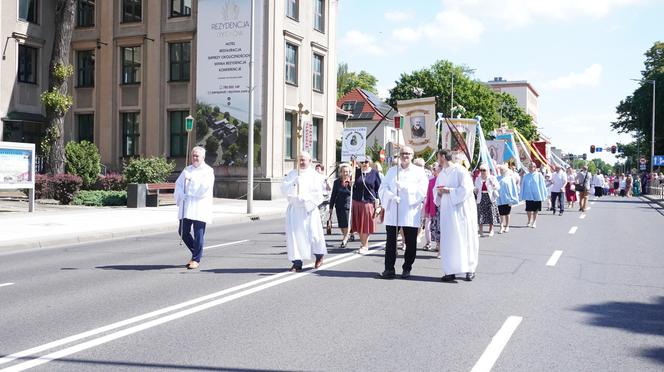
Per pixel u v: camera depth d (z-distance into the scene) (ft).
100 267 31.71
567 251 39.65
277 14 97.60
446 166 28.81
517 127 272.10
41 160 103.86
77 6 110.73
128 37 106.11
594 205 104.83
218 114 97.55
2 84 99.81
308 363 15.55
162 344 17.20
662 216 75.46
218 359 15.84
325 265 32.81
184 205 31.35
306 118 107.65
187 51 103.19
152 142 104.88
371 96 217.56
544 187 59.67
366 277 28.91
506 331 18.97
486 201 50.14
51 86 80.84
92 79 110.32
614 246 42.57
